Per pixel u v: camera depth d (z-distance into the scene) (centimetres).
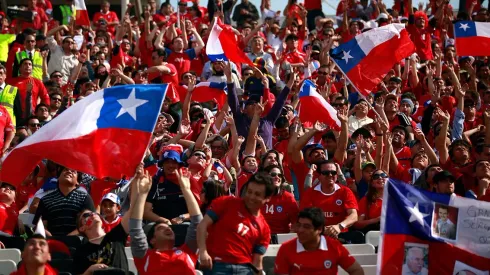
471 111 3522
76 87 3653
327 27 4344
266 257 2128
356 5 5047
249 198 1909
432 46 4678
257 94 3338
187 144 2864
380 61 2975
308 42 4634
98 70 3734
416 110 3566
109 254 1989
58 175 2519
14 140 2994
